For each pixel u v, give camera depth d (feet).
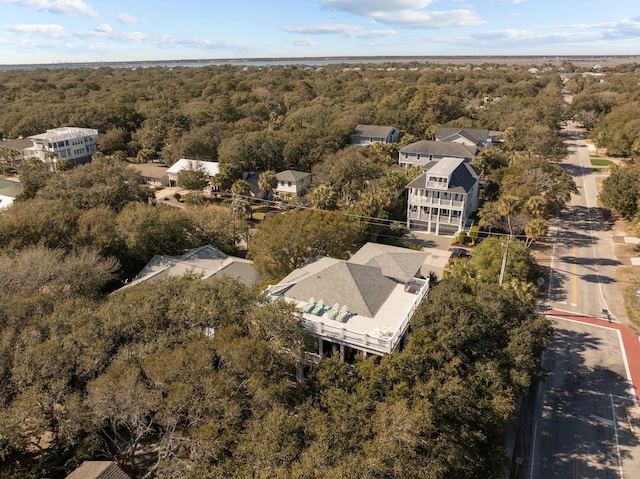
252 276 146.72
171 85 636.48
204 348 78.95
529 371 95.09
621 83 629.10
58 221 156.66
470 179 226.17
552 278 174.40
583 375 120.78
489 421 81.61
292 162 312.91
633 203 216.13
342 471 60.18
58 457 85.05
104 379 74.74
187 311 91.20
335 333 95.20
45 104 459.32
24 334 87.10
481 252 161.89
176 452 80.94
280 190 273.33
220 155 304.50
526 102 472.44
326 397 77.25
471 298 98.43
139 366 80.69
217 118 419.13
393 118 402.72
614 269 180.86
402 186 239.71
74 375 85.10
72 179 204.54
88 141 373.81
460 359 88.43
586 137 450.30
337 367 83.15
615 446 98.32
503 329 98.53
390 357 84.74
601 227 224.53
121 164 233.76
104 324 89.25
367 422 71.26
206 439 68.59
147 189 234.99
